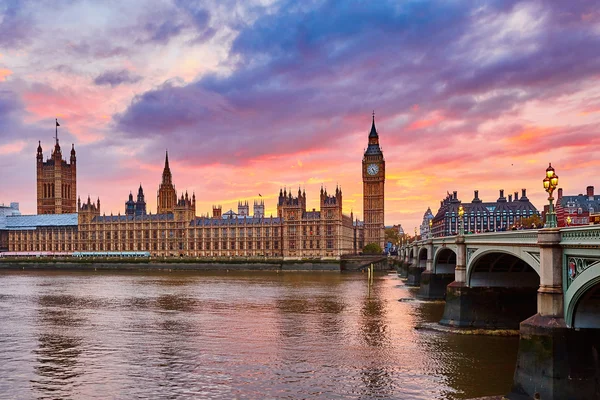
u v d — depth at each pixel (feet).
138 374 185.37
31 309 342.23
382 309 329.52
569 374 135.54
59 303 374.22
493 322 247.70
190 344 230.89
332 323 278.67
